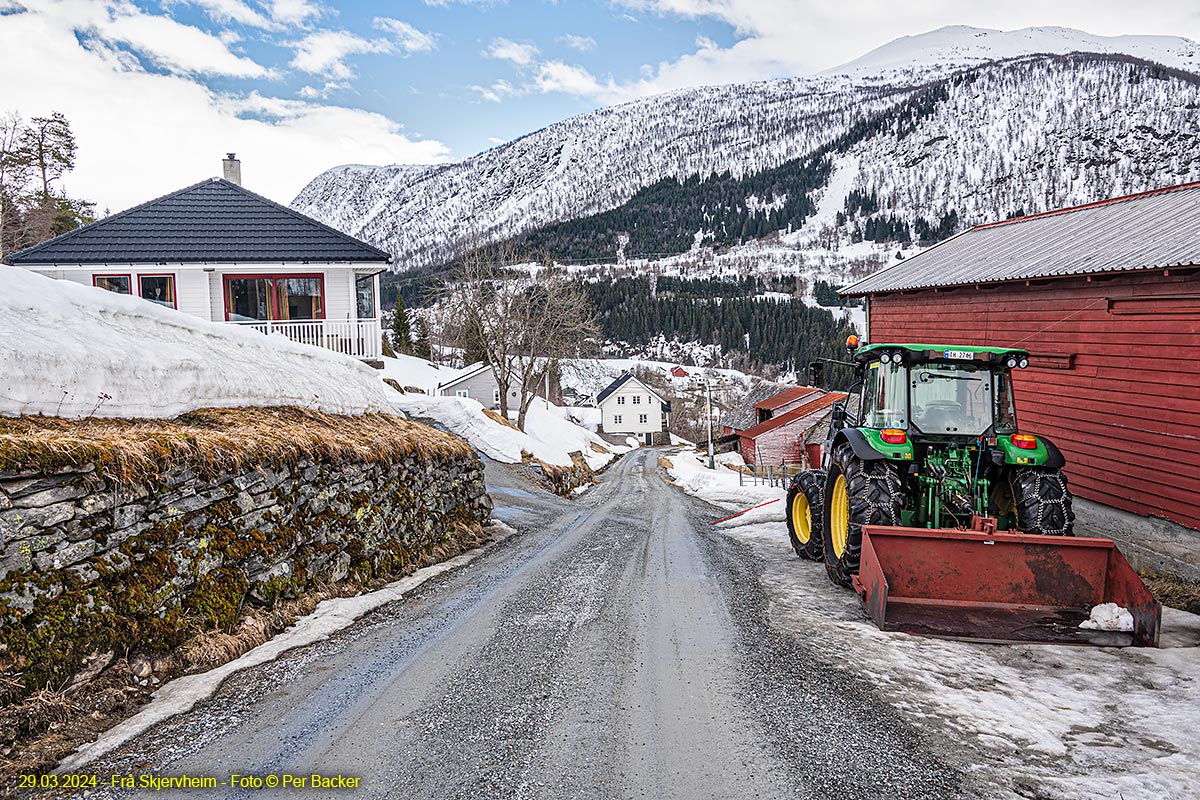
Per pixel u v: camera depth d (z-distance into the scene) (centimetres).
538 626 574
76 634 386
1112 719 391
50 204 4381
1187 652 496
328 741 361
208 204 2002
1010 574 568
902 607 570
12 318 517
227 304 1928
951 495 632
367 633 551
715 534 1182
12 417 450
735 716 394
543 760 342
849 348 834
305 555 623
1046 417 976
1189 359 741
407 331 7756
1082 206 1260
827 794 310
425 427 1152
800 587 712
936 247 1530
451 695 425
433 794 311
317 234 1977
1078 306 911
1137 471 812
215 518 519
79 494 406
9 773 312
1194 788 316
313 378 949
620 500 2147
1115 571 548
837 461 742
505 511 1405
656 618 598
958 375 680
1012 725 383
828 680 447
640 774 329
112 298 670
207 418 640
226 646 475
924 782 321
